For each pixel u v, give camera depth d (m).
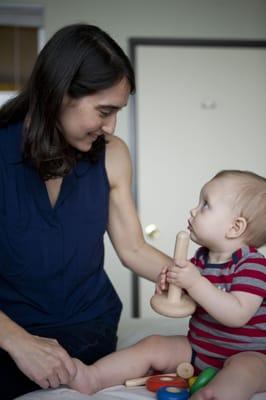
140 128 3.30
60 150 1.18
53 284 1.29
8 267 1.25
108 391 1.10
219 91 3.34
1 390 1.20
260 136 3.37
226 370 1.00
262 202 1.14
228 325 1.05
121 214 1.40
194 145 3.33
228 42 3.32
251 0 3.33
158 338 1.19
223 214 1.15
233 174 1.19
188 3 3.30
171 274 1.04
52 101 1.10
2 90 3.31
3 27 3.29
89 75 1.06
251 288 1.06
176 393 0.99
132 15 3.27
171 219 3.31
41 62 1.12
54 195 1.28
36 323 1.29
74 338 1.26
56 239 1.27
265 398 0.99
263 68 3.35
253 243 1.16
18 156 1.25
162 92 3.30
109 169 1.36
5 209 1.24
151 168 3.30
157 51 3.29
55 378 1.01
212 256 1.20
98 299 1.40
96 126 1.12
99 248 1.38
